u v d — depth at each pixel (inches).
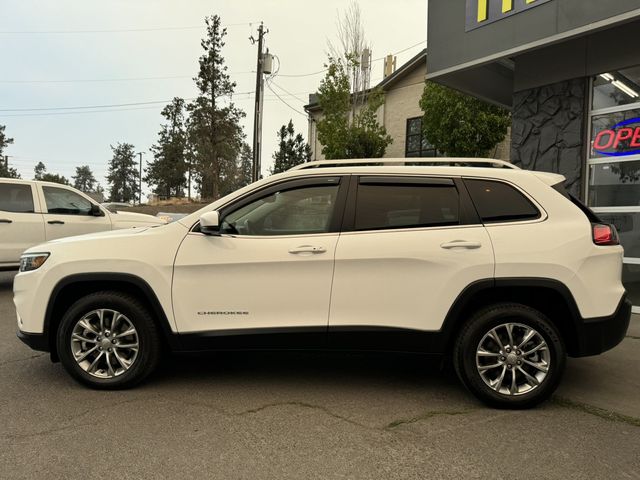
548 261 142.4
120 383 156.1
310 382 167.0
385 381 168.6
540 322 142.8
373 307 148.0
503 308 144.7
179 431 130.0
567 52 296.7
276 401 150.3
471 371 145.2
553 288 142.3
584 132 292.5
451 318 145.7
